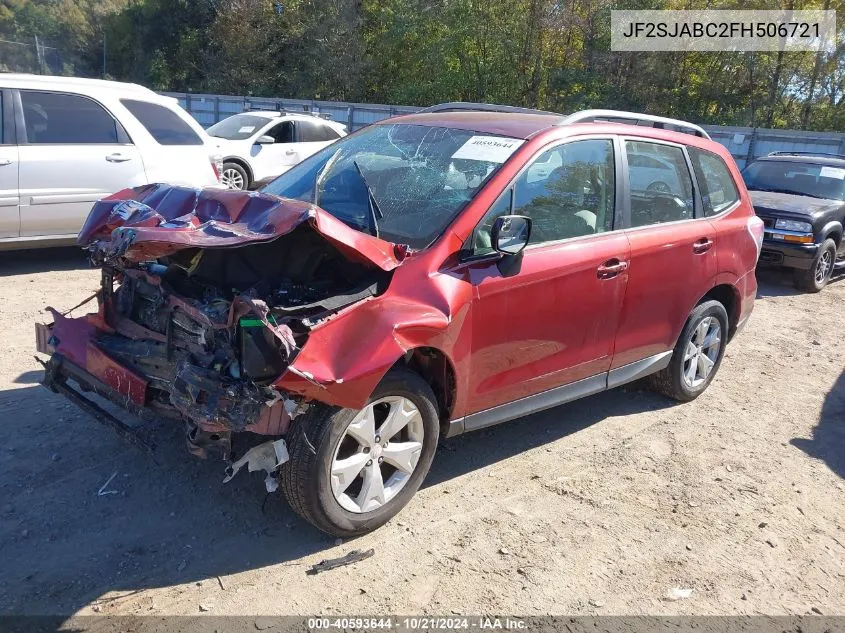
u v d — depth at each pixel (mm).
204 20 41250
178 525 3564
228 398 3000
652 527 3936
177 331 3432
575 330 4332
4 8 50656
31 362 5293
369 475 3496
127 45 44250
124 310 3867
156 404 3451
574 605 3268
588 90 29359
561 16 29719
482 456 4562
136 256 3406
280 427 3170
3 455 4027
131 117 8102
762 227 5938
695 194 5258
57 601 3006
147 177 8125
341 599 3158
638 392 5820
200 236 3201
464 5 30656
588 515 3990
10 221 7336
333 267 3609
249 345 2980
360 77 35562
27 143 7398
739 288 5691
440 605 3182
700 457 4809
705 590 3463
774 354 7250
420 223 3834
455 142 4320
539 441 4840
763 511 4215
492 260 3809
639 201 4766
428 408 3643
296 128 14438
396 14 33625
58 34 49844
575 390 4543
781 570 3678
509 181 3967
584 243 4328
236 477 3986
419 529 3721
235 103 28297
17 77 7434
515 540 3701
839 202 10617
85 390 3836
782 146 19422
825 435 5352
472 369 3811
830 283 11195
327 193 4184
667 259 4852
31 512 3564
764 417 5586
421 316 3436
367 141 4688
